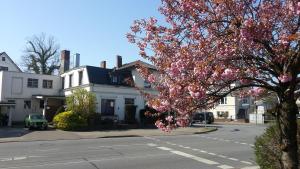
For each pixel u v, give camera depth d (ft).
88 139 91.45
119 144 76.28
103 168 46.96
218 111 233.76
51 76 167.84
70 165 48.85
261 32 20.61
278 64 22.03
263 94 28.40
